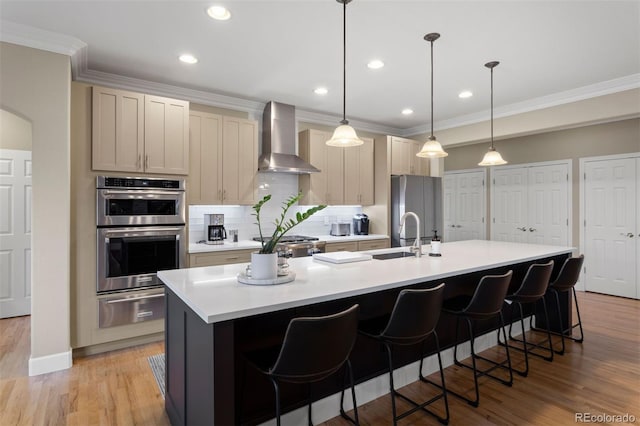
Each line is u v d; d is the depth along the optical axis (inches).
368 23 102.0
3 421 82.4
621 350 122.6
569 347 125.5
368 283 76.6
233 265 99.7
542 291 106.7
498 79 145.0
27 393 94.7
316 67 133.0
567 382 100.0
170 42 112.5
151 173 129.9
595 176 201.5
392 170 207.9
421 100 172.4
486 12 96.2
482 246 145.6
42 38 103.8
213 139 152.6
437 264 100.6
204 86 152.9
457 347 114.2
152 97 130.1
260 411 74.0
